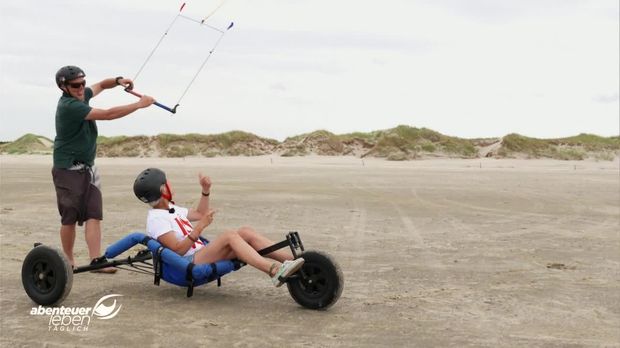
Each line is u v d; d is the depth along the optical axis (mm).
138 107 6316
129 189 17391
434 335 4934
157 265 5719
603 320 5453
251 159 47875
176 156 53156
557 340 4875
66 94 6473
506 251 8688
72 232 6840
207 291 6238
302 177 23953
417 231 10406
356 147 55125
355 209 13320
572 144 53906
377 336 4875
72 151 6605
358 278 6895
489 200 15758
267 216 11922
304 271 5551
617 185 21641
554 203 15250
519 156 50938
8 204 13398
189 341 4691
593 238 9961
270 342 4688
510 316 5516
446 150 50656
